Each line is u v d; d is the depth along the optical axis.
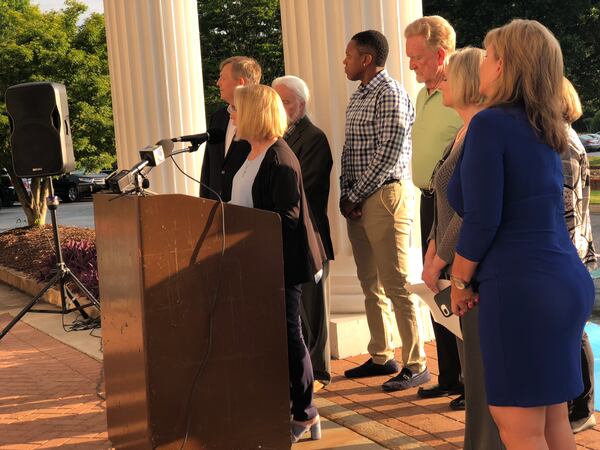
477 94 2.98
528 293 2.32
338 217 5.17
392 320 5.07
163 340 2.93
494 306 2.37
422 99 3.96
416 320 4.33
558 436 2.51
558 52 2.38
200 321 3.00
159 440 2.95
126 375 3.12
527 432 2.38
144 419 2.97
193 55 6.82
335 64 5.02
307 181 4.26
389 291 4.32
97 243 3.39
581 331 2.42
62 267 6.14
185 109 6.78
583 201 3.24
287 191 3.37
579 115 3.08
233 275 3.06
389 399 4.18
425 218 3.94
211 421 3.05
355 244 4.51
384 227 4.25
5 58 13.89
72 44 14.53
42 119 6.62
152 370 2.92
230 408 3.09
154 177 6.82
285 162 3.40
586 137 24.81
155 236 2.89
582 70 22.11
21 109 6.64
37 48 14.09
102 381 4.95
